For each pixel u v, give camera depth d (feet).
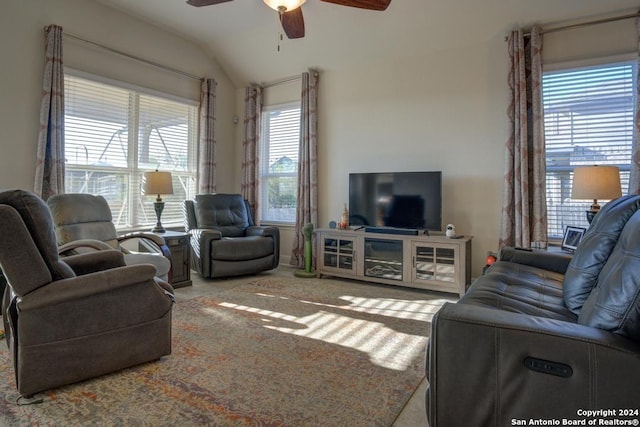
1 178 10.91
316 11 13.14
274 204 17.78
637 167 10.15
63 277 5.85
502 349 3.58
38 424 4.97
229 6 13.28
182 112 16.26
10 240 5.30
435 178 12.66
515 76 11.66
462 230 13.04
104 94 13.43
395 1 12.07
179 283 12.53
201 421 5.07
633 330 3.44
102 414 5.21
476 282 6.85
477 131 12.76
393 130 14.35
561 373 3.37
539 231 11.28
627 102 10.73
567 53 11.35
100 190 13.43
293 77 16.76
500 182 12.38
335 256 14.02
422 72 13.74
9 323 6.00
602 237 5.30
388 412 5.32
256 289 12.42
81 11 12.50
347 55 14.84
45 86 11.38
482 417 3.66
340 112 15.61
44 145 11.37
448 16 12.21
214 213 15.17
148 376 6.32
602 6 10.60
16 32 11.07
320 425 5.00
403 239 12.44
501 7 11.44
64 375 5.79
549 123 11.71
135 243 14.24
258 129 17.58
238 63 17.13
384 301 11.10
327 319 9.41
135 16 13.94
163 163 15.55
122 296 6.32
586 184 8.87
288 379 6.28
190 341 7.88
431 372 3.90
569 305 5.50
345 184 15.52
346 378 6.33
